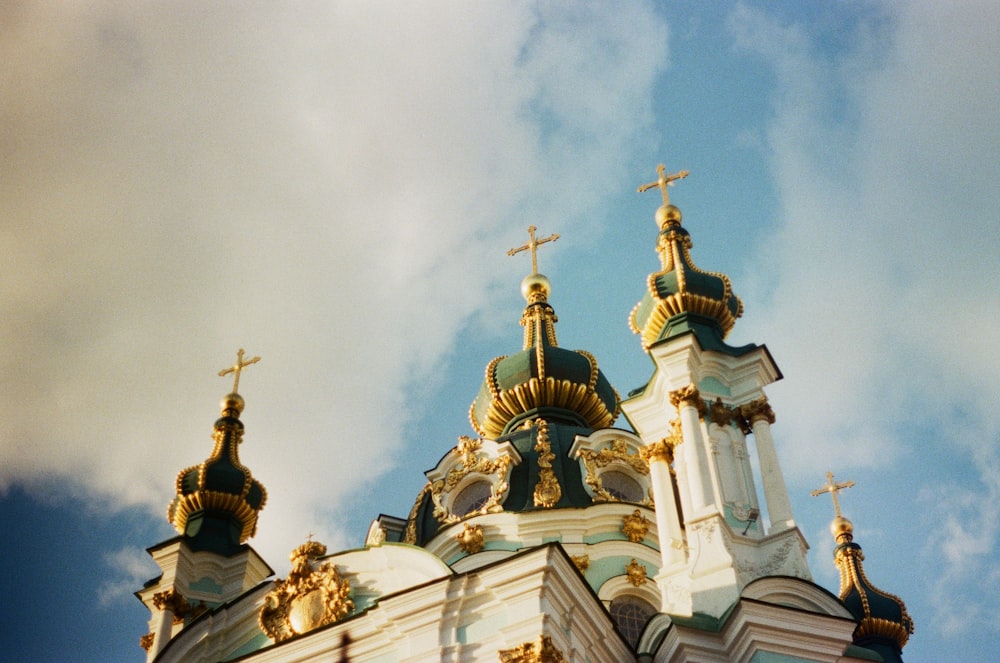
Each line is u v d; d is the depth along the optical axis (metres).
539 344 47.59
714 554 34.31
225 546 43.06
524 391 46.34
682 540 35.81
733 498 36.09
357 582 35.94
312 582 35.88
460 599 33.41
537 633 31.81
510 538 39.81
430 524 41.62
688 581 34.38
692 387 37.44
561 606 32.81
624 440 42.75
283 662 34.81
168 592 40.88
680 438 37.16
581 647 33.00
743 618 32.38
